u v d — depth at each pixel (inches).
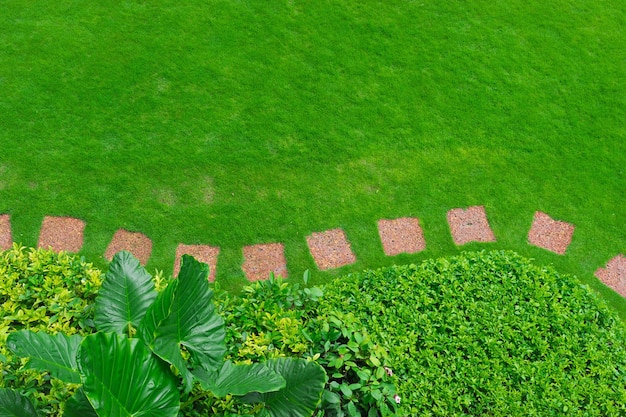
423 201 269.0
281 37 317.1
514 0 343.6
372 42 319.6
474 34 327.0
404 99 299.6
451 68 312.8
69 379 122.6
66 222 251.8
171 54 305.9
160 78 297.0
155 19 318.7
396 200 268.4
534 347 194.1
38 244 245.0
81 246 246.1
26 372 154.6
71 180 262.1
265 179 269.1
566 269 254.5
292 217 259.8
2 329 166.9
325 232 257.6
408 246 256.7
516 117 297.6
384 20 328.8
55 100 285.4
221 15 323.0
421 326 192.5
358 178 273.1
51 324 174.6
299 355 171.3
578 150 289.0
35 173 262.8
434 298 203.5
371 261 251.4
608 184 279.4
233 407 154.9
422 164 279.6
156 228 252.4
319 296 187.9
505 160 283.6
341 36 320.2
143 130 279.3
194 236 251.6
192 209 258.4
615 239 264.7
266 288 189.9
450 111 297.1
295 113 290.0
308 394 135.8
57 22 313.3
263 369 137.0
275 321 177.5
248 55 308.8
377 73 307.9
